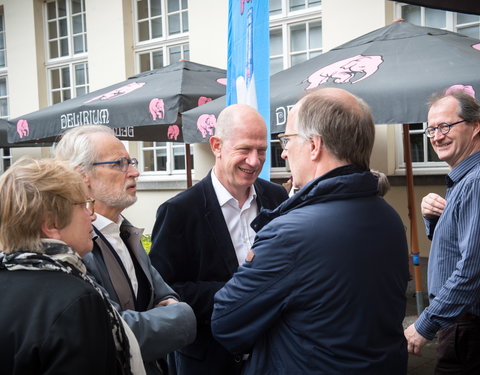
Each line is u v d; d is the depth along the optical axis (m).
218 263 2.13
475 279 1.90
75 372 1.12
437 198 2.35
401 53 3.22
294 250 1.37
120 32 8.26
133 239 1.88
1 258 1.25
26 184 1.28
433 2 2.65
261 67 2.74
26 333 1.14
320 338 1.37
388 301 1.46
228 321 1.48
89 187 1.77
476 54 3.05
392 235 1.50
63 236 1.34
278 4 7.04
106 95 4.76
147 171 8.62
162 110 4.17
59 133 4.85
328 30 6.10
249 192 2.30
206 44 7.34
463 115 2.19
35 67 9.40
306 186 1.47
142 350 1.58
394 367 1.44
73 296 1.19
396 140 5.93
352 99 1.51
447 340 2.17
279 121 3.14
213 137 2.20
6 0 9.64
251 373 1.48
